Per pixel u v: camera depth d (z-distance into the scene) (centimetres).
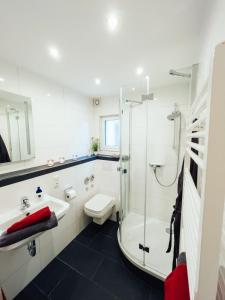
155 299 130
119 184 233
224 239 40
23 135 148
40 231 109
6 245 96
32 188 144
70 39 103
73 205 201
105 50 116
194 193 60
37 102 161
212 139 30
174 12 79
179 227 120
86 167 222
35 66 142
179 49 114
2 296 110
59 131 191
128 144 218
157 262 155
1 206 121
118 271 157
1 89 129
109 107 242
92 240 202
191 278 46
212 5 65
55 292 137
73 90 210
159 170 208
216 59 29
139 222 217
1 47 112
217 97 29
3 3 74
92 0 73
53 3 74
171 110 191
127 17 83
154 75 162
